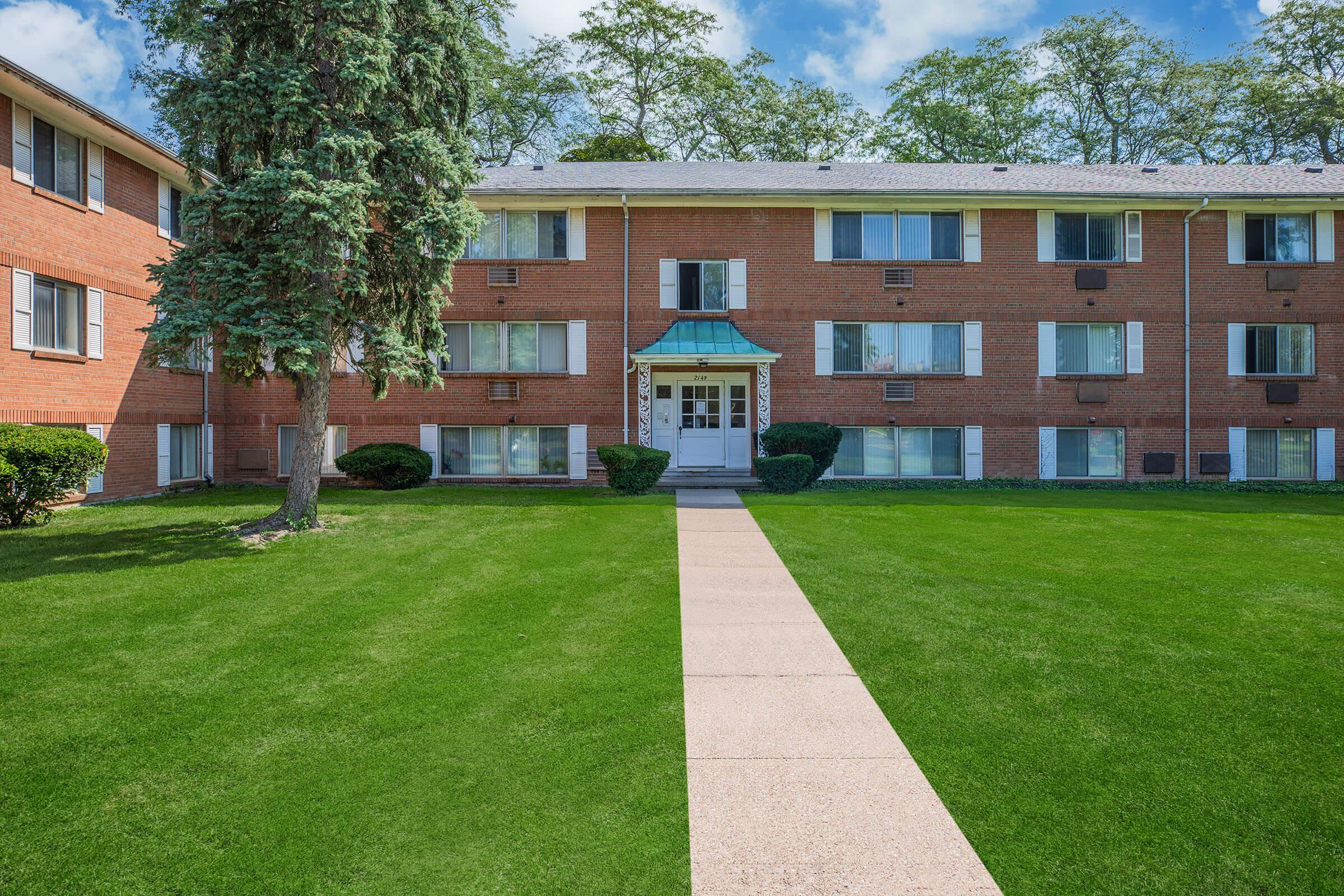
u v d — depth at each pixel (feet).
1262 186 55.98
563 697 15.52
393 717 14.56
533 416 54.39
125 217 45.78
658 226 54.34
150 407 47.57
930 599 22.21
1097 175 60.95
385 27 32.09
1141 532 32.55
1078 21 102.89
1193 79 99.76
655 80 102.63
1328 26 93.61
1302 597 22.38
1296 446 55.06
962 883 9.68
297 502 33.86
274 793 11.92
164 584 24.12
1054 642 18.57
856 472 55.11
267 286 31.37
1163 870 9.95
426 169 33.68
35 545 30.01
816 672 16.79
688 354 50.21
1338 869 9.98
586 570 25.93
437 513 38.01
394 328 36.14
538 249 54.90
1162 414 54.60
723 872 9.90
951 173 61.46
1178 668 16.87
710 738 13.71
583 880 9.80
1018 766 12.64
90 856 10.34
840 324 55.06
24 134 38.88
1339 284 54.60
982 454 54.75
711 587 23.73
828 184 55.88
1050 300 54.65
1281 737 13.65
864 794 11.80
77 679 16.42
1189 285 54.54
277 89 29.63
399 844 10.58
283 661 17.52
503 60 92.89
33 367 39.29
